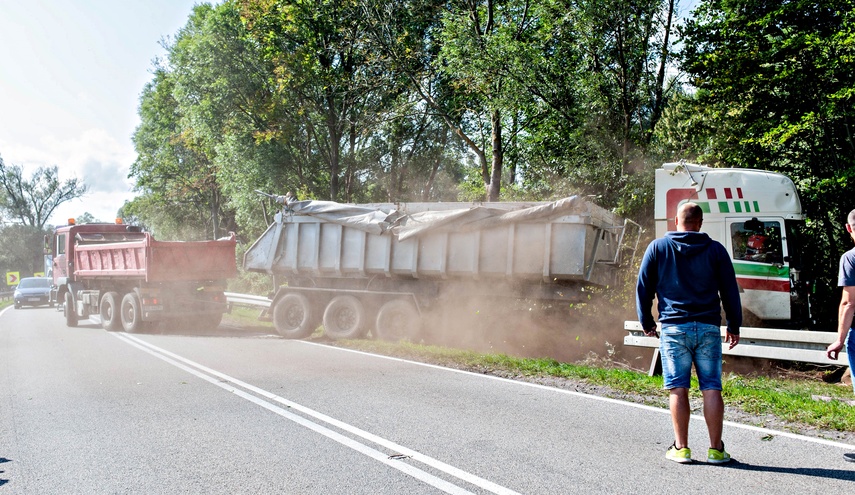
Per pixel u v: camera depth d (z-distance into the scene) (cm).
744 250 1126
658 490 411
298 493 423
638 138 1759
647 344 898
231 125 2866
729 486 416
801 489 408
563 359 1190
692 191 1166
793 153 1584
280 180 2959
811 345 816
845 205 1467
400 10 2341
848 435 538
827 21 1488
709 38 1620
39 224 8075
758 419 596
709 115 1591
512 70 1845
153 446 543
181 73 3017
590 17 1673
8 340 1498
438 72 2406
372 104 2783
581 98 1814
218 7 2795
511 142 2473
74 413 675
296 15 2559
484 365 936
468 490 421
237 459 501
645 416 621
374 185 3359
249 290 3369
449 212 1262
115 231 1942
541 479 438
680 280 465
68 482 456
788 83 1469
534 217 1164
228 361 1031
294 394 748
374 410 659
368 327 1346
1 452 536
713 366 464
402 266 1311
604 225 1223
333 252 1403
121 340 1409
